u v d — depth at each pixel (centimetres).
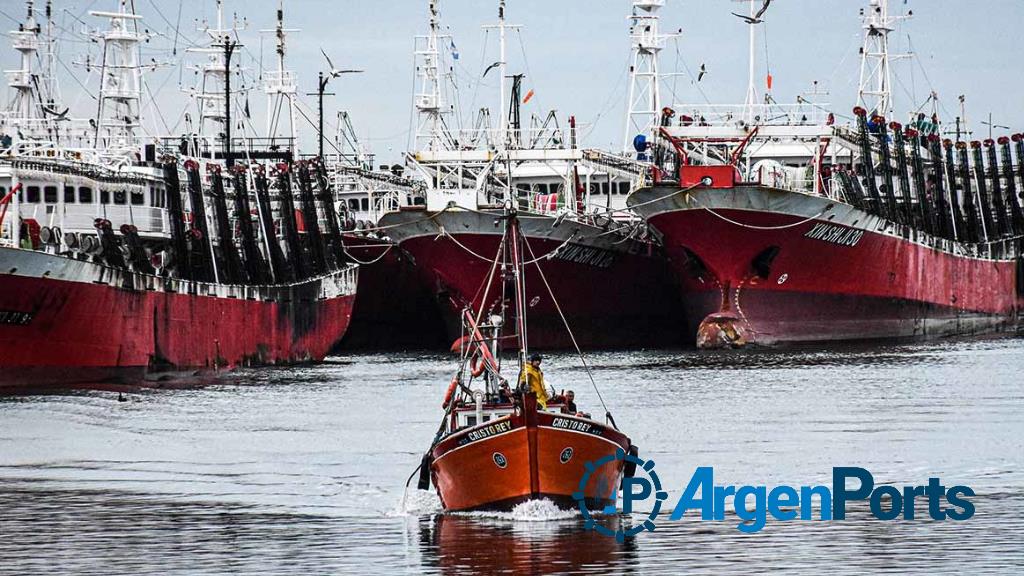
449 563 9875
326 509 11756
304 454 14700
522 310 12200
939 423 16200
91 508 11881
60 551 10431
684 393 19738
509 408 11644
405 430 16475
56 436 16050
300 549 10362
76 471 13725
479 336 12162
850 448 14462
